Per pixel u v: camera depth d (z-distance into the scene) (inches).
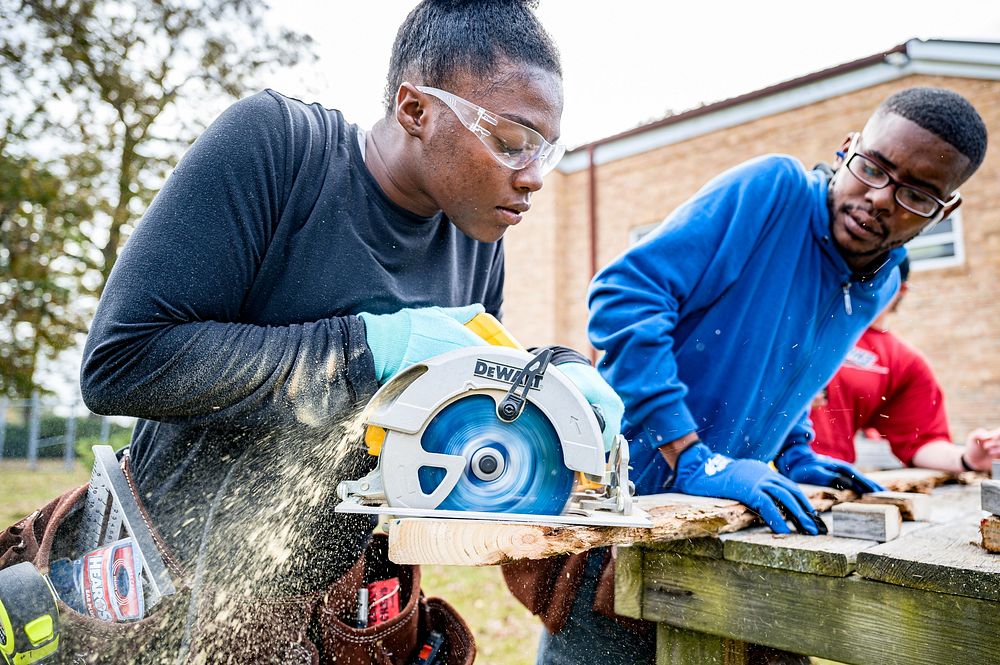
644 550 52.0
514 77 41.7
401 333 40.4
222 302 39.9
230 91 273.4
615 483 39.3
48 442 502.0
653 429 60.2
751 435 73.1
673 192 347.3
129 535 37.9
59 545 43.8
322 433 42.7
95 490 42.3
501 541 36.6
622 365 61.9
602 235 369.4
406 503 37.0
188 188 38.6
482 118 40.6
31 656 35.4
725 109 329.1
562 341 381.7
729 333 69.3
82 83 255.3
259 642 42.5
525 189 43.4
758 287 68.9
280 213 43.0
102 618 36.8
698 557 49.5
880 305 80.1
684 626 49.6
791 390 75.7
